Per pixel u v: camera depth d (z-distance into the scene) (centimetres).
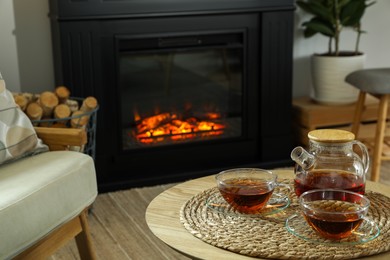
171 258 237
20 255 177
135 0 299
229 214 155
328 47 377
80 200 199
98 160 309
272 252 134
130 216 277
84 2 291
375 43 389
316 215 138
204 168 332
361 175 155
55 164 200
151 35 307
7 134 204
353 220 137
